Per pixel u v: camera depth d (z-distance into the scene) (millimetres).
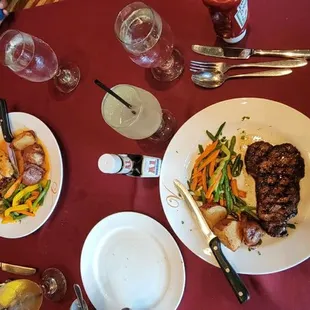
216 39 1100
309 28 1034
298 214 982
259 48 1062
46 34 1270
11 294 1149
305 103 1014
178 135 1069
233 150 1040
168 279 1068
